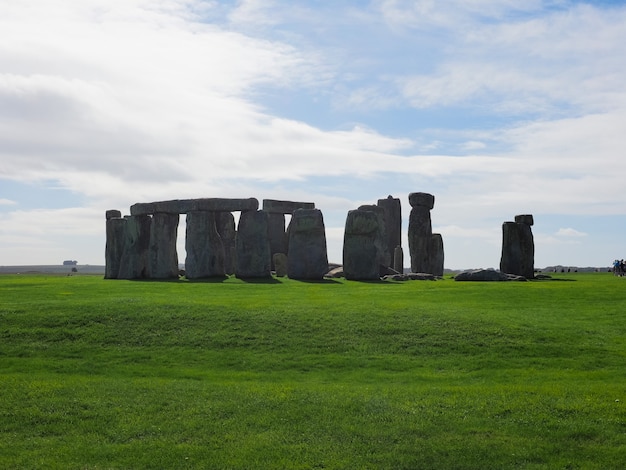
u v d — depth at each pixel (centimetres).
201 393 1670
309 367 1986
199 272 4400
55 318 2397
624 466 1289
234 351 2127
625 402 1584
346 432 1435
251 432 1439
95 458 1320
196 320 2392
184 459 1316
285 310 2534
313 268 4331
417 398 1627
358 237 4378
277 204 5434
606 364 1998
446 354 2097
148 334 2267
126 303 2627
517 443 1382
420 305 2716
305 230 4366
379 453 1342
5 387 1711
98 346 2177
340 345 2167
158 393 1672
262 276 4359
